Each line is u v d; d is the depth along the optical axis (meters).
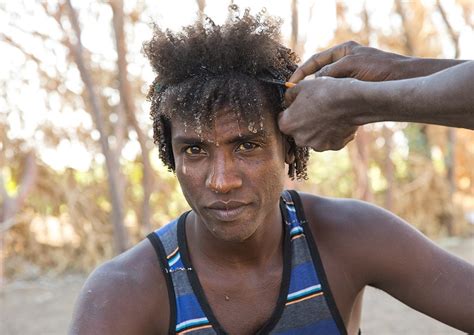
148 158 6.19
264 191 1.53
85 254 6.42
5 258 6.24
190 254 1.67
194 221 1.68
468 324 1.68
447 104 1.25
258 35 1.54
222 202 1.51
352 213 1.75
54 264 6.39
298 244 1.70
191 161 1.53
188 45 1.54
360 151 6.83
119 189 5.97
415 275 1.70
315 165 7.13
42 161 6.35
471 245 6.93
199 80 1.52
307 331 1.67
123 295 1.61
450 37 7.07
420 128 7.35
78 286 5.85
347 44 1.55
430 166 7.38
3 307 5.18
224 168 1.49
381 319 4.65
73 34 5.69
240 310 1.66
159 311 1.64
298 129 1.47
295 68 1.65
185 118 1.49
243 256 1.64
